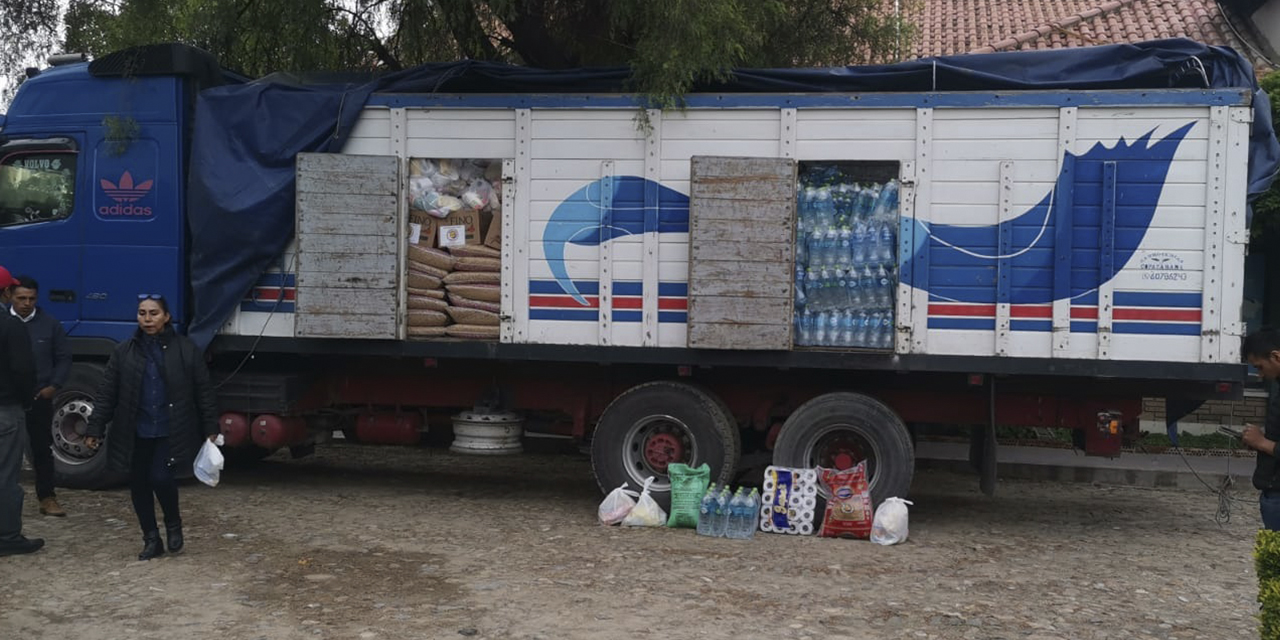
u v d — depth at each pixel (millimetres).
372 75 8977
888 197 7836
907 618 5906
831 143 7840
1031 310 7602
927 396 8492
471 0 10125
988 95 7609
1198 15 13945
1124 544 8031
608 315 8156
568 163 8195
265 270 8617
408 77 8508
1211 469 10984
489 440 9062
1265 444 5273
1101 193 7496
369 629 5562
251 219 8469
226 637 5430
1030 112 7570
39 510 8297
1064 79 7805
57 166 9109
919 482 10945
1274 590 4457
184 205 8844
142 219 8852
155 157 8820
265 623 5652
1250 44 13305
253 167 8570
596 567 6863
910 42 12586
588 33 10609
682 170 8031
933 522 8727
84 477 9039
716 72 7980
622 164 8117
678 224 8055
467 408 9305
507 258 8281
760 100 7914
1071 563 7344
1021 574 6980
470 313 8406
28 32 10109
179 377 6824
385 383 9312
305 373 9070
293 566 6770
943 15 15438
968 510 9352
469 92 8500
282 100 8570
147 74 8828
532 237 8258
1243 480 10711
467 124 8336
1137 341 7457
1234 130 7305
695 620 5785
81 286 8961
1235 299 7324
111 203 8906
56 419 9023
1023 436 12867
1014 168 7594
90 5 10227
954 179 7676
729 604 6094
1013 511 9352
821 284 7934
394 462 11523
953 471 11648
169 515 6977
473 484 10094
